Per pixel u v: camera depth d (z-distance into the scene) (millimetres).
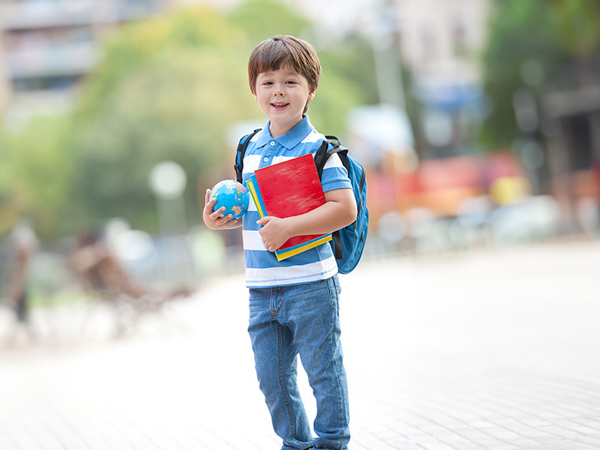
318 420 5547
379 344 13508
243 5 75812
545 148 62031
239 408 8922
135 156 59250
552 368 9688
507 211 50938
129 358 15109
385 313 18781
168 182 47344
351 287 29578
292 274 5414
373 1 66062
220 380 11156
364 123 50656
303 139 5543
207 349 15141
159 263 38656
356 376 10453
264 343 5602
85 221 61594
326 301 5457
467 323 15242
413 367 10727
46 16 119000
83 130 66188
